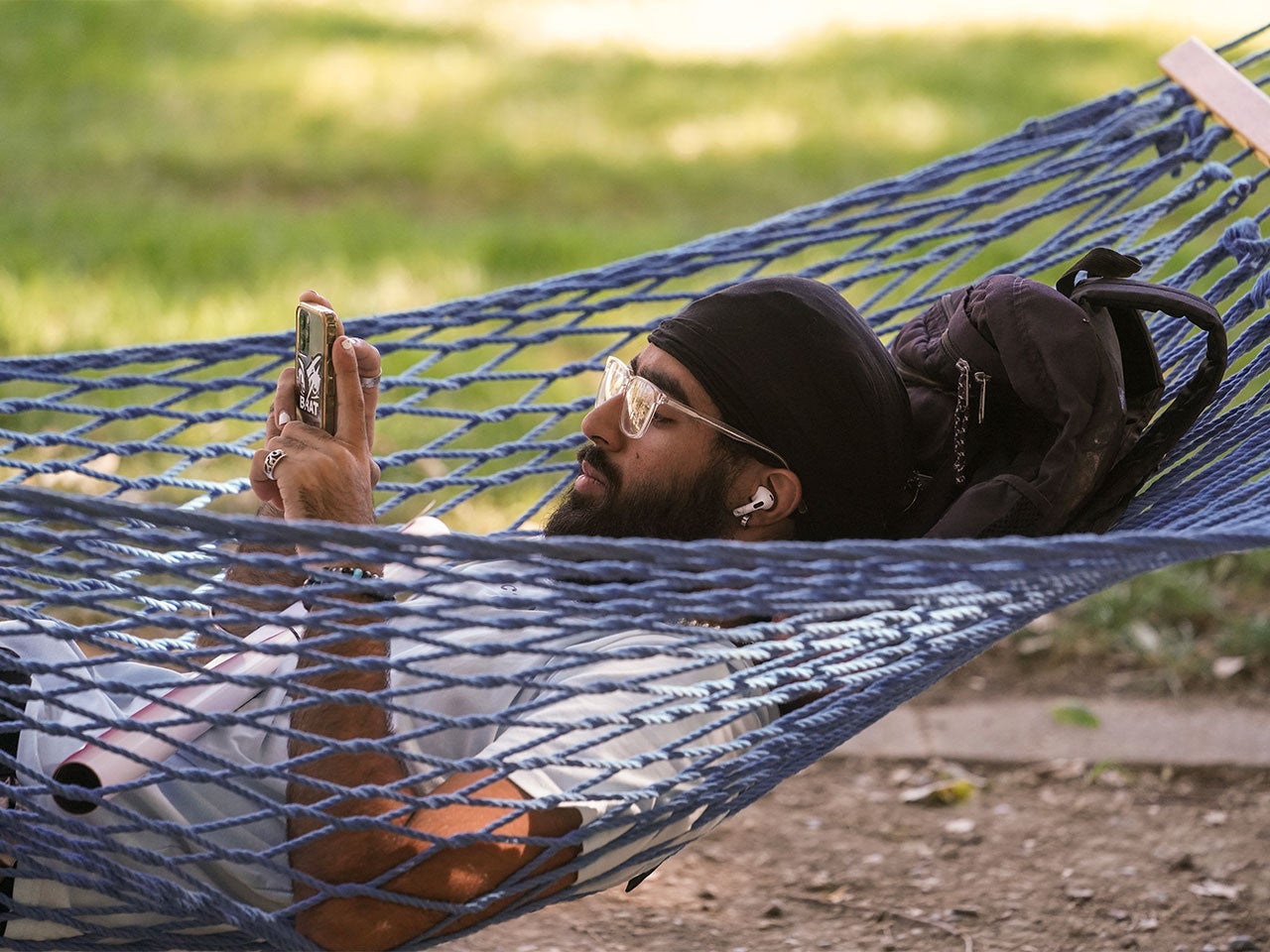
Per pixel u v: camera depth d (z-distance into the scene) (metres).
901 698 3.31
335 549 2.66
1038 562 2.84
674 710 2.94
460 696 3.29
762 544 2.69
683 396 3.55
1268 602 6.76
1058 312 3.63
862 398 3.55
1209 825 5.32
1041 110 15.53
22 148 13.32
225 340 4.69
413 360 8.74
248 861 2.90
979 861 5.17
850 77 17.45
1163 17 20.91
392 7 21.28
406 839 2.94
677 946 4.73
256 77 16.50
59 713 3.25
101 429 7.54
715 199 12.90
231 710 3.22
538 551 2.65
